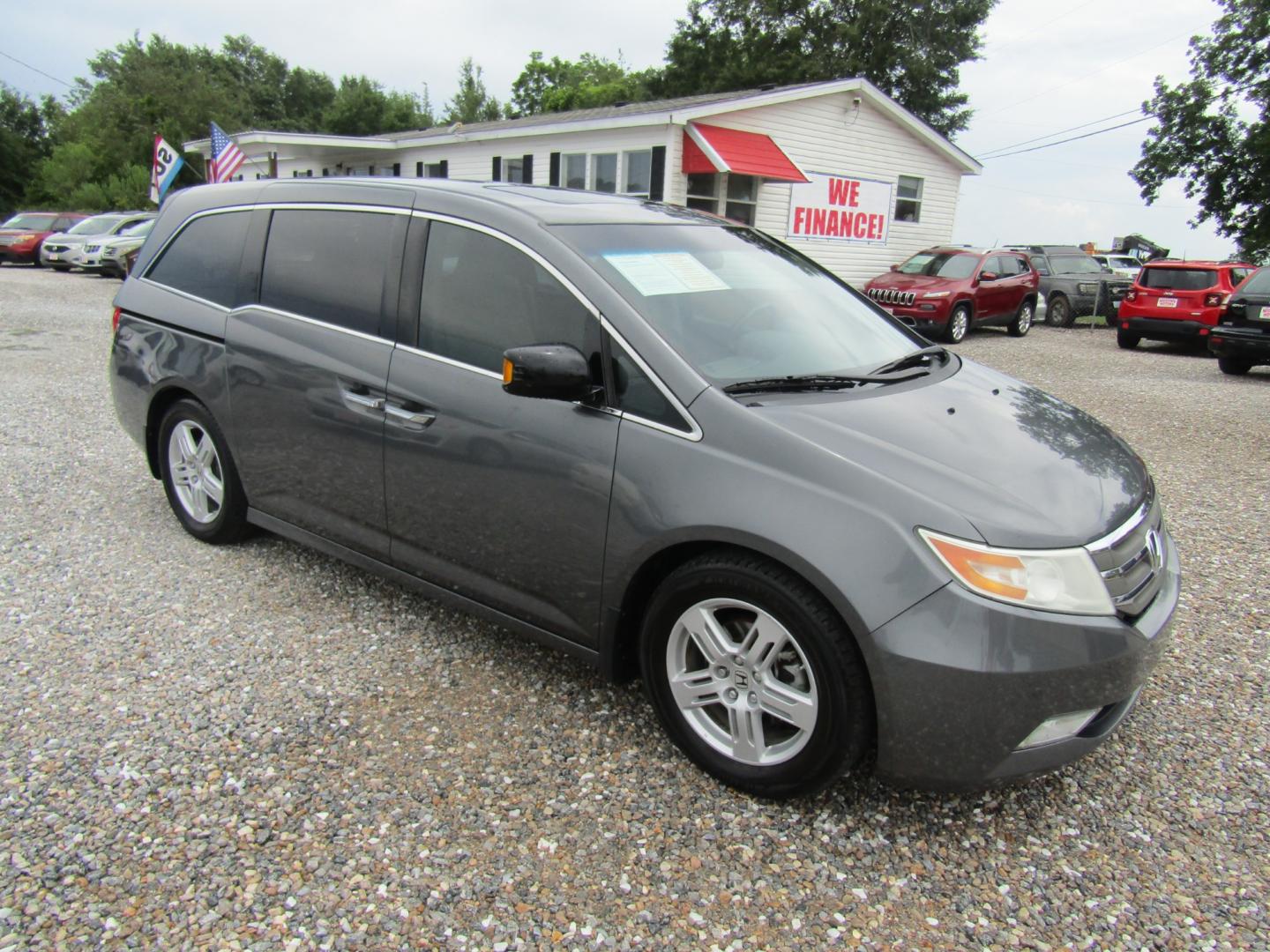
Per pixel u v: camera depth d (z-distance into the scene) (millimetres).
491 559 3037
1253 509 5602
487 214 3123
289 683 3113
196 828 2371
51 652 3262
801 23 36062
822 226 18844
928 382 3143
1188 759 2887
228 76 69125
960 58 35438
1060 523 2373
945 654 2209
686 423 2590
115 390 4504
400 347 3248
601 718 2975
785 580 2398
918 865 2365
